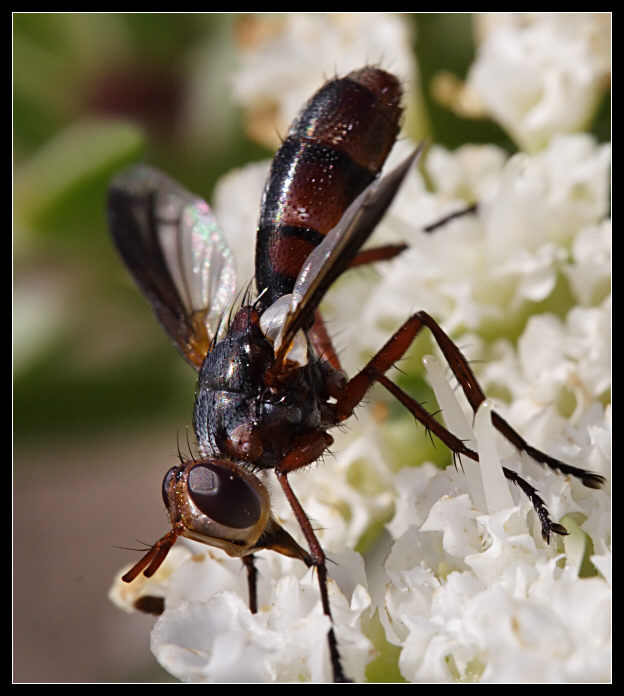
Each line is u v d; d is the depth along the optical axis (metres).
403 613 0.06
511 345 0.07
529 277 0.07
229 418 0.07
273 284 0.07
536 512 0.06
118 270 0.08
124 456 0.12
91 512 0.12
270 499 0.06
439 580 0.06
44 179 0.08
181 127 0.08
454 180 0.08
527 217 0.07
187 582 0.07
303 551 0.06
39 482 0.12
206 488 0.06
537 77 0.08
